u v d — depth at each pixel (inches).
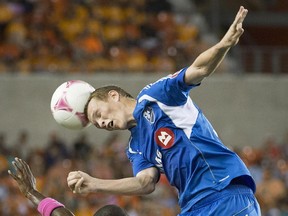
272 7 3523.6
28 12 3063.5
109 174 2353.6
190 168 826.2
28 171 810.2
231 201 820.0
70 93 858.1
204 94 3053.6
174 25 3196.4
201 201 824.9
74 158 2479.1
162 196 2230.6
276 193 2411.4
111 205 732.7
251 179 832.9
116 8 3198.8
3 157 2455.7
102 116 847.1
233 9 3432.6
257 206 840.9
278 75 3112.7
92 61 2960.1
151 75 2960.1
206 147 825.5
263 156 2691.9
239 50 3110.2
